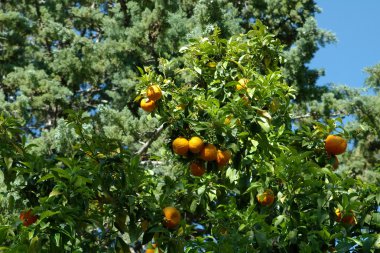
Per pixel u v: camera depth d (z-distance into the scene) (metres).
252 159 5.78
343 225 5.35
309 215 5.25
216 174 5.83
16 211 8.73
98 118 14.76
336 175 5.58
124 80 16.44
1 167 5.40
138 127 13.98
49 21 17.98
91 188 5.11
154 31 17.08
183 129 5.38
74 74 18.09
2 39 18.45
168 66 6.11
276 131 6.12
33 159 5.32
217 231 5.23
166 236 4.98
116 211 5.11
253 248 4.96
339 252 4.91
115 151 5.44
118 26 18.28
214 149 5.14
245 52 6.44
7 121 5.52
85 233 5.20
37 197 5.32
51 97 16.56
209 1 14.21
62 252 4.54
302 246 5.02
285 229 5.24
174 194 5.81
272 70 6.51
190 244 5.02
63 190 4.82
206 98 6.06
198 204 5.96
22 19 18.03
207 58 6.34
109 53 17.47
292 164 5.28
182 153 5.20
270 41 6.47
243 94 5.89
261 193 5.46
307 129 5.70
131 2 17.58
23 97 15.59
